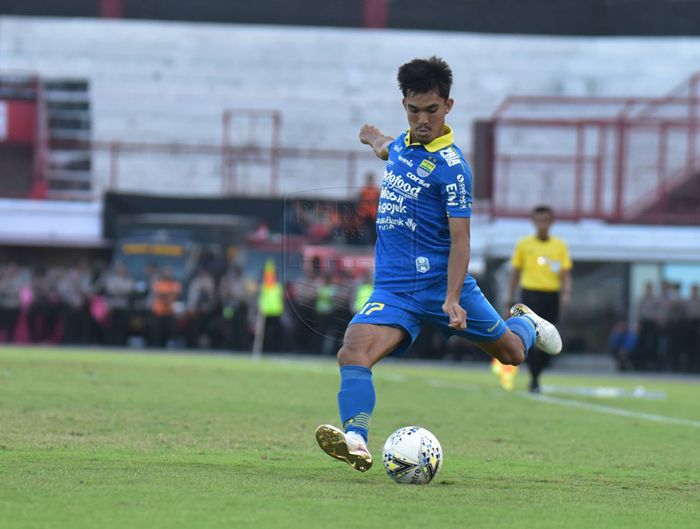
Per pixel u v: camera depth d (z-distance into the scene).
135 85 131.75
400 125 130.88
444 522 18.84
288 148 128.75
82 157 123.50
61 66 132.50
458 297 24.09
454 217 24.36
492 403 50.81
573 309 106.69
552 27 135.25
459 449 32.28
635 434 39.12
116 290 101.25
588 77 131.62
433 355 100.38
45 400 41.78
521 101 122.75
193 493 21.03
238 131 129.38
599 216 110.12
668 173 122.19
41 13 134.62
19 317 102.50
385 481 23.98
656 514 20.89
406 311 24.78
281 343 100.69
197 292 101.69
